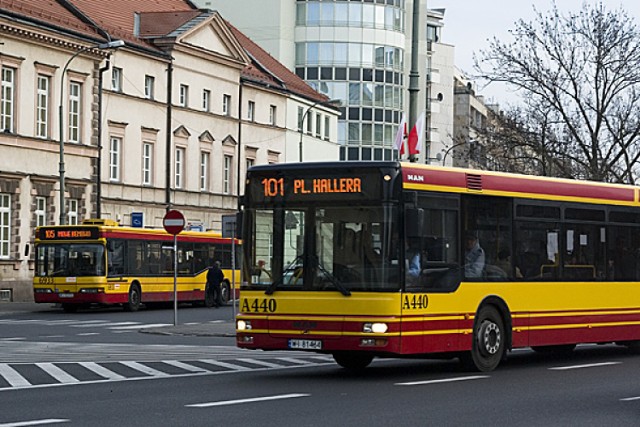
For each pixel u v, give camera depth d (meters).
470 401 17.39
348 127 113.62
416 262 20.92
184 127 77.75
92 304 58.28
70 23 66.38
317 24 112.94
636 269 26.59
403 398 17.77
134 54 72.50
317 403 17.00
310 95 97.12
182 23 77.31
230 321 45.34
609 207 26.00
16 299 61.47
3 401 17.33
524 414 15.84
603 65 59.88
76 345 31.70
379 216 20.61
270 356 27.44
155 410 16.08
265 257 21.30
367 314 20.44
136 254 54.62
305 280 20.89
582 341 24.98
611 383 20.44
